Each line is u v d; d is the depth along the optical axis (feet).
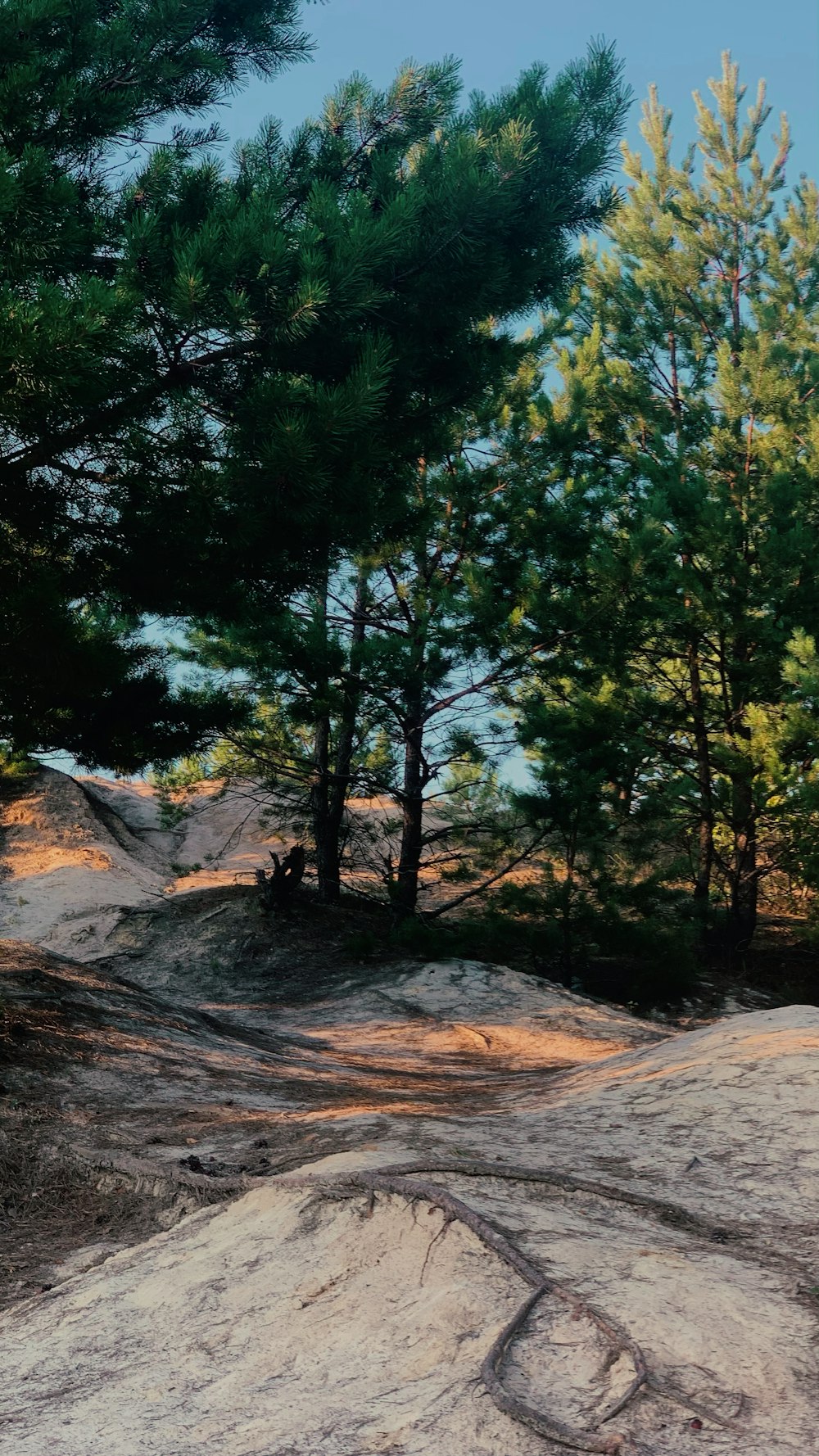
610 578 65.98
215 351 32.32
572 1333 12.26
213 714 38.29
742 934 73.15
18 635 30.63
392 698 69.82
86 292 26.58
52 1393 12.97
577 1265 14.01
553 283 37.58
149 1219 19.45
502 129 32.37
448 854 74.18
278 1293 14.57
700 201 86.63
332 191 31.99
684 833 76.64
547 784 63.31
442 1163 18.31
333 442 30.96
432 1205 15.39
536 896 64.75
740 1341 12.20
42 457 30.94
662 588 68.85
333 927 74.13
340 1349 12.76
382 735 74.79
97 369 28.60
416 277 33.63
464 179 31.89
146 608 35.42
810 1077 23.54
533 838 69.00
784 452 76.84
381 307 33.81
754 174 85.15
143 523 32.30
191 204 32.60
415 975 61.98
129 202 32.86
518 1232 15.07
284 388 29.99
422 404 37.06
